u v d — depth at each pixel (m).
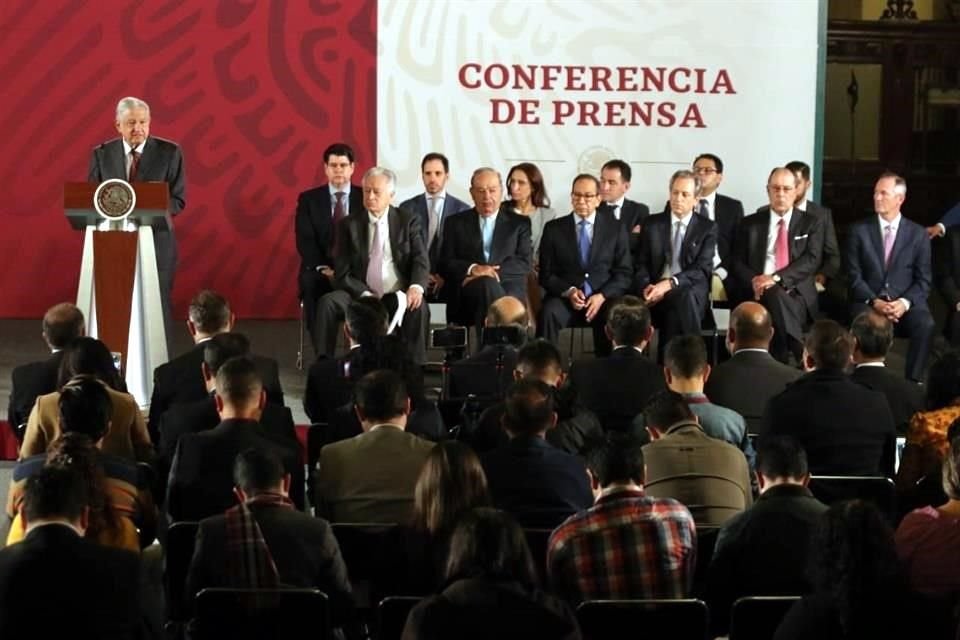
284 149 13.21
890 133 16.28
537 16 12.99
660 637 4.86
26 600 4.37
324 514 6.13
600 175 13.01
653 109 13.08
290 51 13.11
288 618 4.95
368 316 7.98
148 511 6.16
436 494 5.42
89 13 13.01
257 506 5.32
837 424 6.87
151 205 9.40
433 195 12.12
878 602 4.25
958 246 11.37
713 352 11.36
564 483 6.03
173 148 11.06
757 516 5.37
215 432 6.25
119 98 13.09
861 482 6.39
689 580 5.37
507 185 12.07
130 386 9.50
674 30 13.02
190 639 4.99
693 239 11.39
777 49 13.08
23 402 7.89
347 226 11.09
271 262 13.34
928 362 11.10
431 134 13.13
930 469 6.71
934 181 16.31
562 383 7.93
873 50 16.19
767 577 5.34
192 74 13.11
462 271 11.30
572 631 4.22
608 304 11.03
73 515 4.52
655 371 8.02
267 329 12.98
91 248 9.48
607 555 5.26
